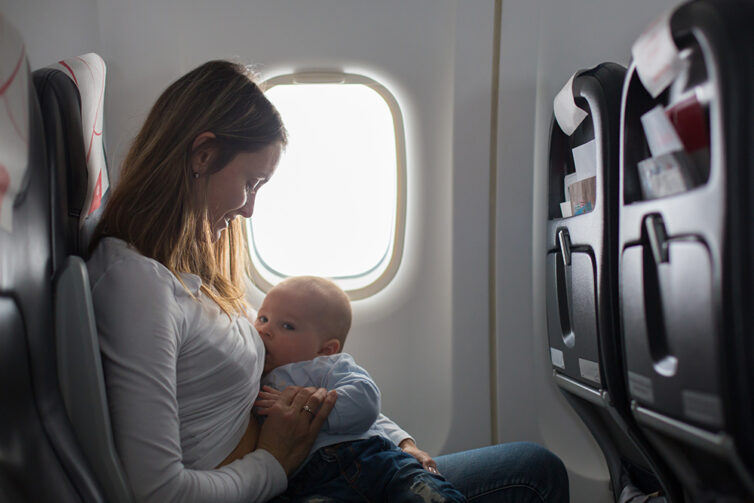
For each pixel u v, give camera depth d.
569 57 1.84
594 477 1.88
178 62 1.78
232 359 1.05
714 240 0.81
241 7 1.80
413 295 1.88
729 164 0.78
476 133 1.84
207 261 1.17
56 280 0.90
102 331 0.95
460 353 1.88
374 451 1.14
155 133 1.11
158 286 0.98
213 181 1.13
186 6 1.78
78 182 1.04
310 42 1.81
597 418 1.67
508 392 1.89
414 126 1.83
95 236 1.08
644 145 1.17
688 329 0.92
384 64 1.82
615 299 1.31
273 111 1.18
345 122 1.84
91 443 0.88
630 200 1.17
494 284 1.88
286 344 1.27
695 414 0.91
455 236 1.86
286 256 1.86
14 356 0.77
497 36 1.83
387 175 1.85
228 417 1.07
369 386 1.19
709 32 0.80
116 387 0.92
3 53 0.77
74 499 0.83
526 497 1.31
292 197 1.84
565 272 1.63
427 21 1.83
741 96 0.77
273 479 1.04
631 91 1.16
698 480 1.04
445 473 1.33
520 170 1.86
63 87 1.04
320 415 1.11
